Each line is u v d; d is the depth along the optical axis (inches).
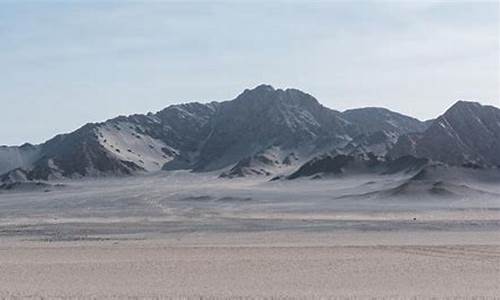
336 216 4704.7
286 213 5059.1
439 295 1440.7
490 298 1400.1
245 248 2427.4
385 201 6112.2
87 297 1416.1
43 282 1663.4
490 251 2274.9
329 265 1941.4
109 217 4886.8
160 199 7372.1
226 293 1476.4
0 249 2480.3
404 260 2033.7
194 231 3501.5
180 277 1744.6
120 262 2030.0
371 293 1476.4
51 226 3900.1
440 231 3412.9
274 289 1549.0
